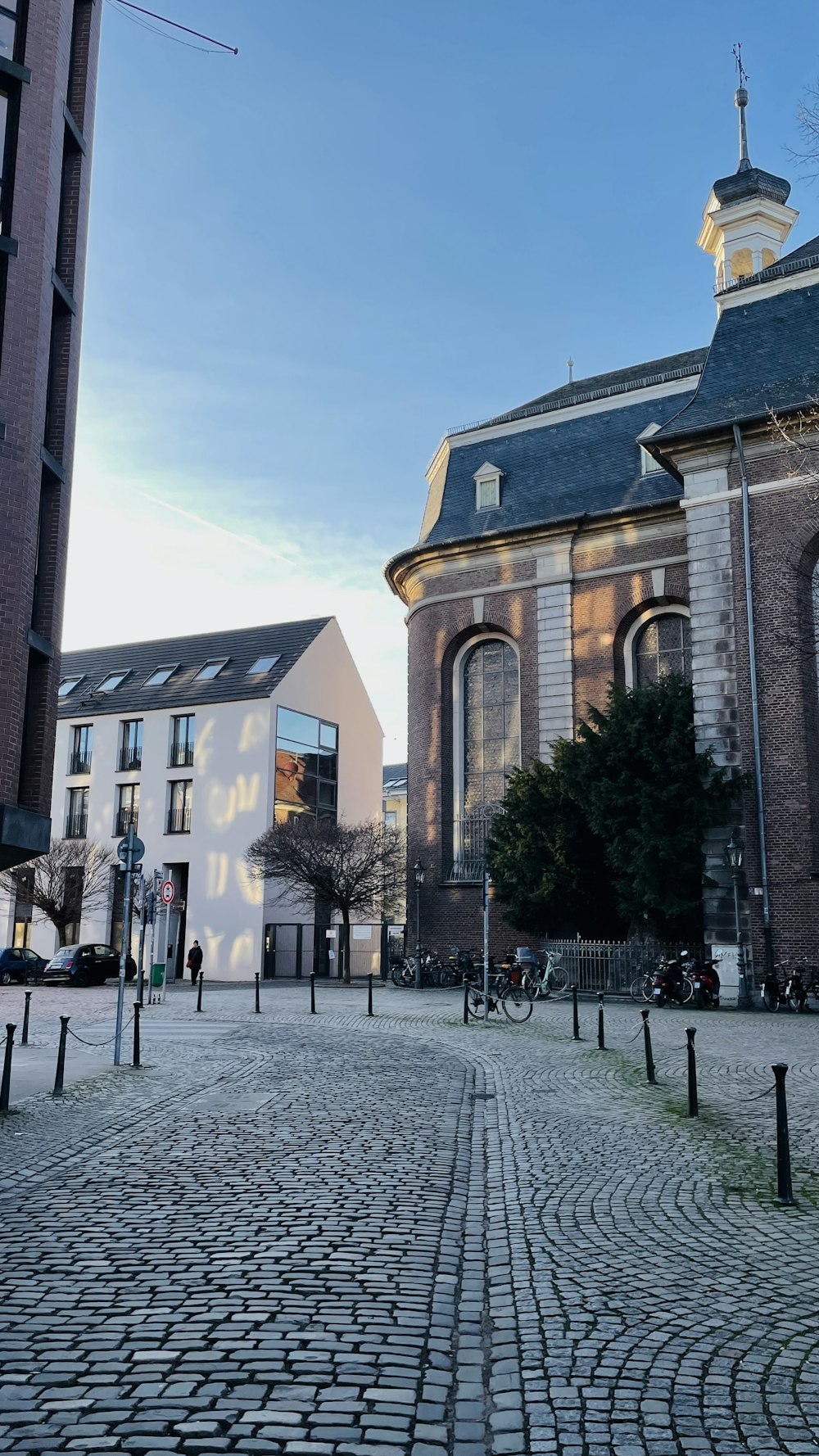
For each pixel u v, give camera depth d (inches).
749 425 1011.3
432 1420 160.2
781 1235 257.9
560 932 1157.7
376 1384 171.6
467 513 1402.6
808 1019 834.8
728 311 1103.6
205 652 1913.1
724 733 1007.6
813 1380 174.4
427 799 1355.8
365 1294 212.8
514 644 1342.3
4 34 642.8
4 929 1823.3
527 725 1295.5
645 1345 188.4
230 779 1705.2
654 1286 220.7
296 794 1750.7
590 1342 189.8
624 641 1264.8
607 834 1057.5
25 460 609.6
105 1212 273.9
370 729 1983.3
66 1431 154.6
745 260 1476.4
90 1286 215.6
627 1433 156.6
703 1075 515.2
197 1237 250.7
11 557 599.5
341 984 1411.2
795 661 969.5
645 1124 395.2
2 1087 424.2
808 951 928.3
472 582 1359.5
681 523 1227.9
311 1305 205.8
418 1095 464.4
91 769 1838.1
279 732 1718.8
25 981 1529.3
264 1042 674.2
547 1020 822.5
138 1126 391.5
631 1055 599.5
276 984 1451.8
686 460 1054.4
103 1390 167.6
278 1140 366.6
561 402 1401.3
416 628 1408.7
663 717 1037.8
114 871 1732.3
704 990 934.4
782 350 1042.1
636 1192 298.0
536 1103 444.1
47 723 663.8
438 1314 203.3
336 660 1895.9
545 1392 169.6
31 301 623.8
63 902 1670.8
